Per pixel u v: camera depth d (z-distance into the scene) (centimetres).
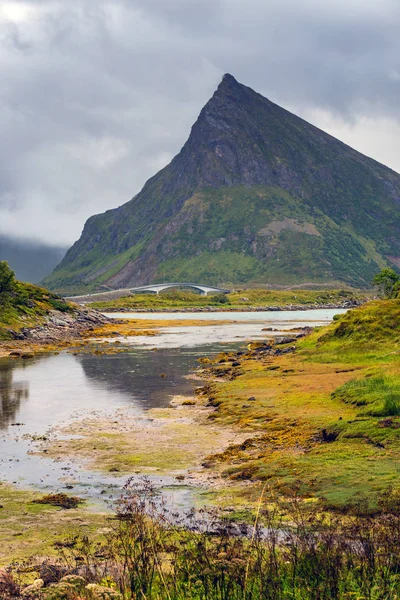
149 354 8900
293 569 1340
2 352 9450
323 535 1558
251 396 4569
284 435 3306
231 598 1244
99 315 17312
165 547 1620
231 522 1956
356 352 6353
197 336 12738
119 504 2325
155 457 3100
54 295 16400
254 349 8444
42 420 4172
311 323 17825
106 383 5947
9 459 3139
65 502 2378
